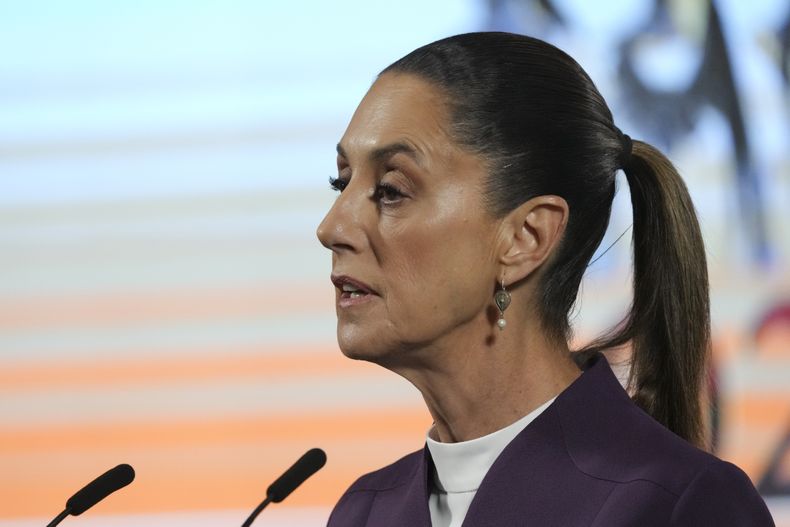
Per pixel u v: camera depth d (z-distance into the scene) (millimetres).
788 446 10750
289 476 4938
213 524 11203
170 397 11406
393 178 4641
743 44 10992
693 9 11023
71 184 11656
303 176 11352
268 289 11359
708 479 4344
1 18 11773
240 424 11305
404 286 4605
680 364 5160
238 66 11484
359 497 5633
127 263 11539
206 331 11406
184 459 11336
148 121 11586
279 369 11289
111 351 11516
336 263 4711
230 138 11461
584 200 4844
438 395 4863
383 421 11164
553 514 4484
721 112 10945
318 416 11219
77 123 11688
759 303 10852
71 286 11602
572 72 4938
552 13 11023
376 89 4828
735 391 10820
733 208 10914
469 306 4664
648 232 5211
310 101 11375
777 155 10922
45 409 11539
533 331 4816
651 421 4688
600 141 4902
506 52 4840
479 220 4641
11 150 11719
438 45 4875
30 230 11672
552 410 4719
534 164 4727
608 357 5527
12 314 11633
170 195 11523
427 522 4891
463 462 4844
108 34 11695
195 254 11453
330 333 11281
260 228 11391
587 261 4926
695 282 5168
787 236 10867
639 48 11008
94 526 11352
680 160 10953
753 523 4328
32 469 11508
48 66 11742
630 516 4301
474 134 4664
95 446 11445
